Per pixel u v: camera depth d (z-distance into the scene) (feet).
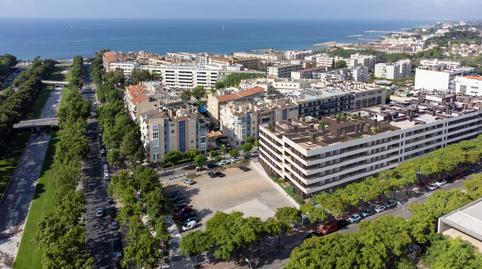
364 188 643.45
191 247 504.43
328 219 625.41
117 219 589.32
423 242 502.79
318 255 457.27
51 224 538.06
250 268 514.68
